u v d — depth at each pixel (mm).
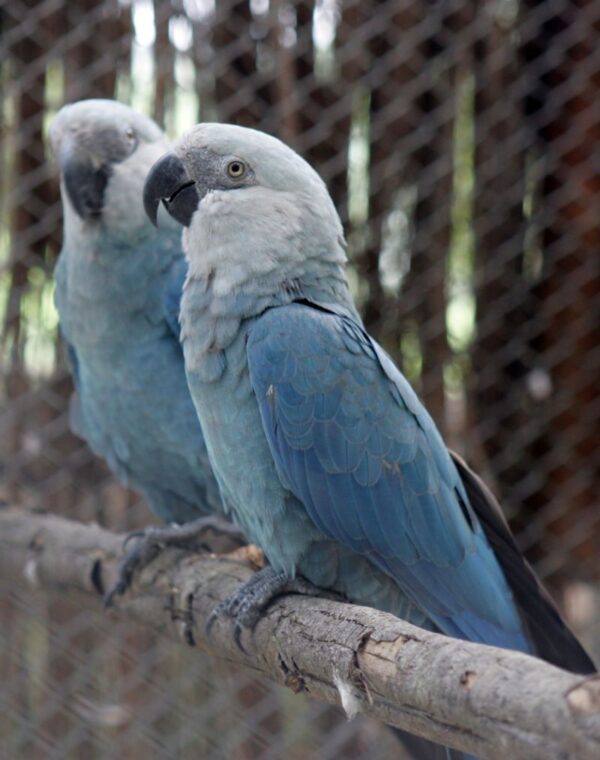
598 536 5602
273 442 2930
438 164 5340
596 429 5613
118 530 5094
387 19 5219
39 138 4953
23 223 4969
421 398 5305
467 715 1883
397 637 2188
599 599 5562
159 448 3881
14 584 4586
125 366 3857
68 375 5051
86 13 4914
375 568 3055
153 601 3438
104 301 3865
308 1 5121
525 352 5543
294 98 5082
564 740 1694
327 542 2998
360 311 5219
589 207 5551
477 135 5418
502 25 5426
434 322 5312
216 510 3926
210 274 3062
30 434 4996
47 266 5039
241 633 2846
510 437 5512
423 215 5328
